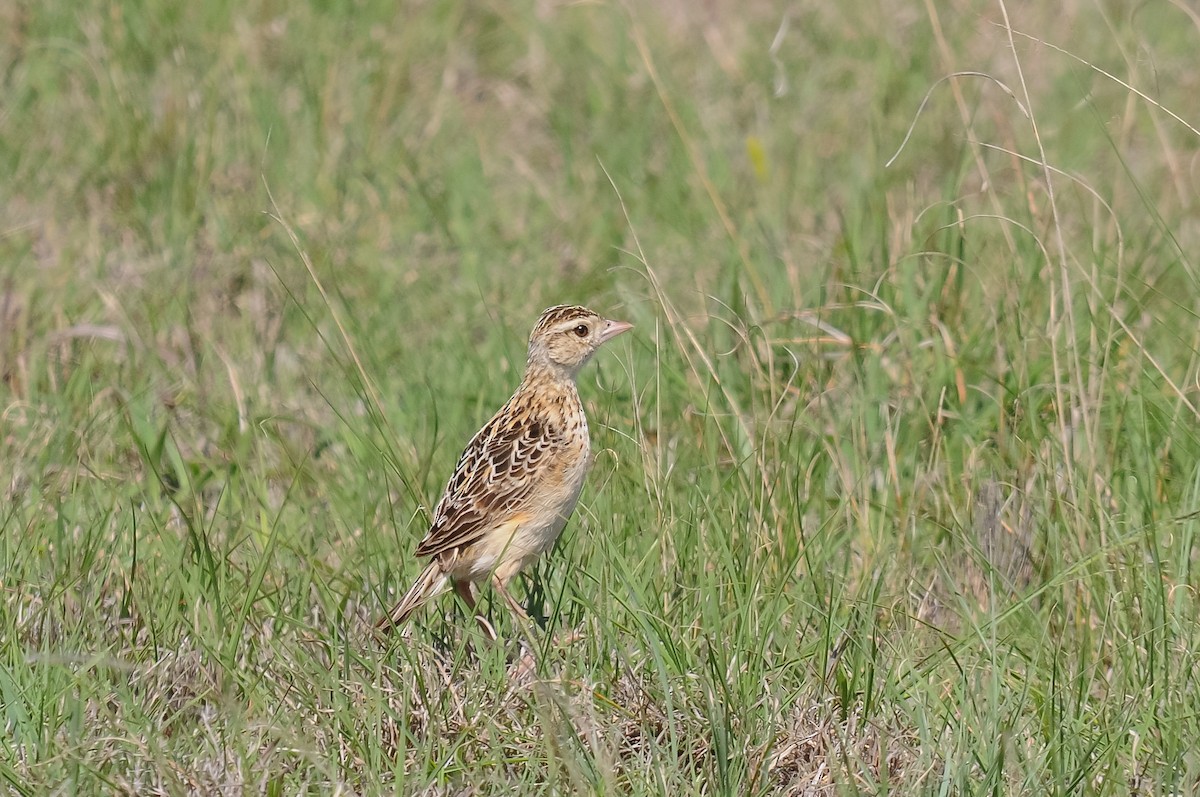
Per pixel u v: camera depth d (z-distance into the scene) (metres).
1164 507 12.75
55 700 10.05
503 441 12.30
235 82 22.22
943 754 9.88
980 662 10.92
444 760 9.80
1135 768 9.77
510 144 23.02
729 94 24.41
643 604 11.04
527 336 17.12
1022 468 13.48
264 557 11.69
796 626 11.38
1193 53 25.19
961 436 14.25
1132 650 10.94
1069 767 9.77
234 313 17.78
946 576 11.73
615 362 16.08
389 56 23.88
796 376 14.92
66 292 17.55
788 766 10.12
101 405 15.29
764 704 10.34
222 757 9.66
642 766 9.85
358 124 22.11
